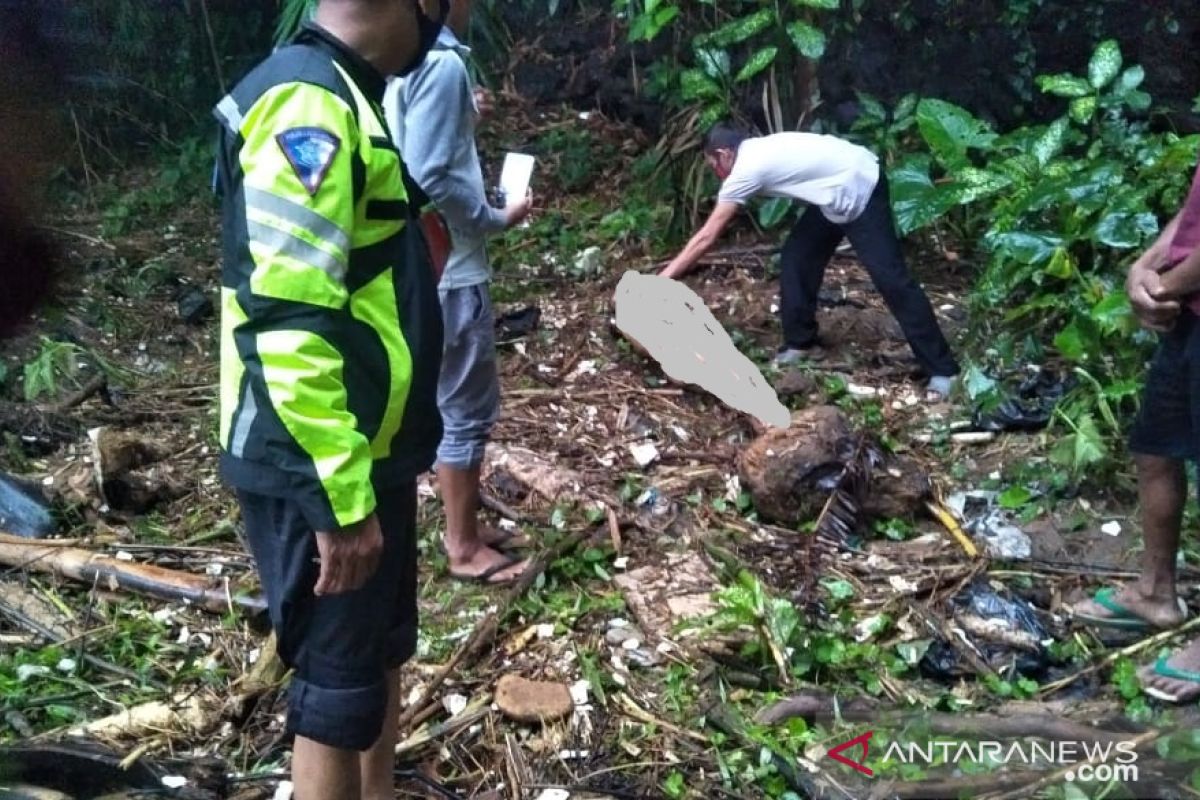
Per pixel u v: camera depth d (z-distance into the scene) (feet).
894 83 21.06
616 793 8.93
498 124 23.85
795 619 10.27
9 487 12.63
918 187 15.17
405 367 6.75
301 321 6.09
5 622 11.12
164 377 16.28
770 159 14.39
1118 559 11.74
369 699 7.09
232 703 9.75
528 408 14.76
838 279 18.34
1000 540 12.08
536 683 9.89
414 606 7.93
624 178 21.85
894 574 11.56
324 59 6.38
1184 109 20.24
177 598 11.28
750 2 19.33
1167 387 9.48
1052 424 13.69
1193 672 9.69
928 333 14.67
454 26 9.41
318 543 6.40
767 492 12.21
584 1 24.76
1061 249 13.92
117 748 9.23
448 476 11.03
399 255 6.79
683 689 9.96
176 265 19.76
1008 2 19.97
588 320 17.12
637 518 12.41
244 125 6.17
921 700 9.79
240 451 6.49
